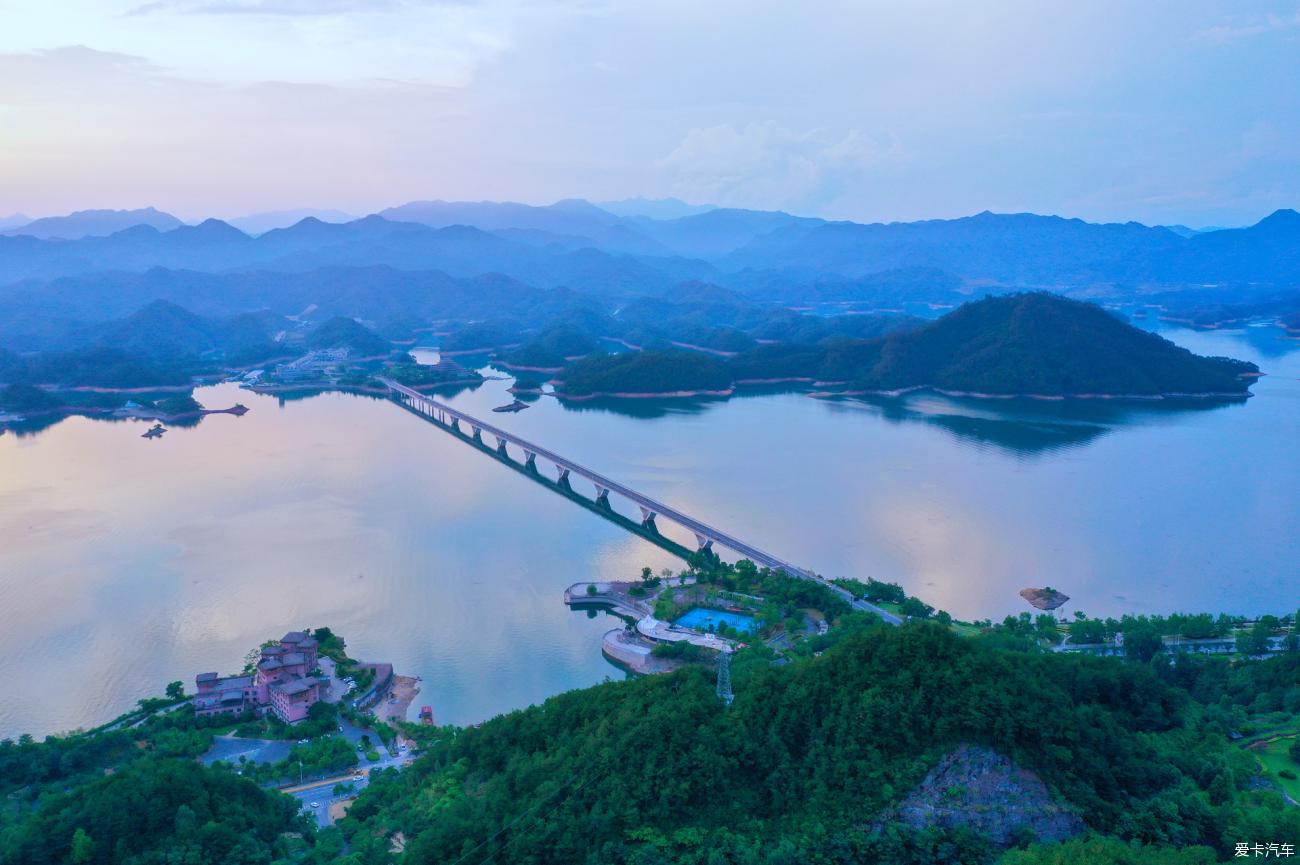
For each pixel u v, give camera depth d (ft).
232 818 423.23
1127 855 335.06
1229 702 539.29
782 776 401.70
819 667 451.53
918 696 406.62
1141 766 395.96
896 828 367.04
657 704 456.86
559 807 399.65
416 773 505.25
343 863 392.27
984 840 361.92
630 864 366.02
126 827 402.11
